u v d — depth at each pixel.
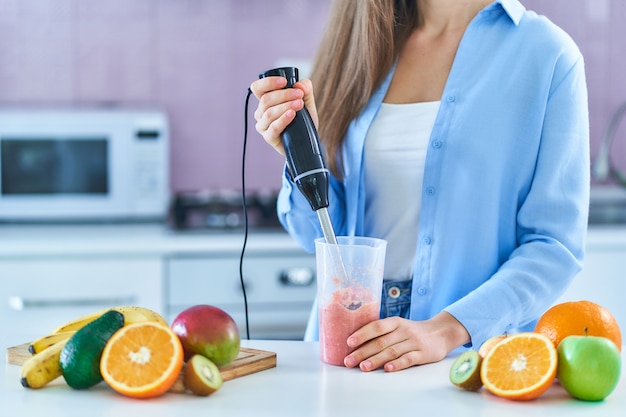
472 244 1.39
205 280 2.64
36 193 2.80
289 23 3.18
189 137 3.19
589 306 1.09
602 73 3.24
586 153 1.37
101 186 2.83
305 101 1.24
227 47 3.17
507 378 1.01
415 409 0.96
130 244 2.60
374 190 1.47
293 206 1.47
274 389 1.04
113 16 3.13
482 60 1.41
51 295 2.59
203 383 0.99
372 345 1.14
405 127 1.44
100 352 1.02
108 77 3.15
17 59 3.10
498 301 1.25
